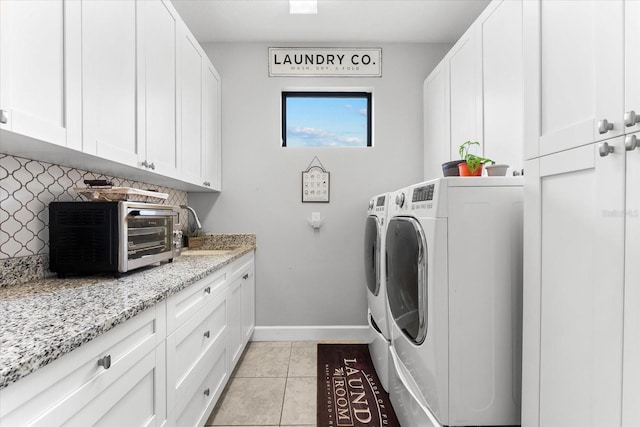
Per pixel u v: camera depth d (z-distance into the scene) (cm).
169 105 172
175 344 117
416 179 275
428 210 119
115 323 79
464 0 217
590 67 78
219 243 269
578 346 82
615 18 71
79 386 70
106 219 128
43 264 130
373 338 218
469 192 114
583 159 80
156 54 158
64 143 99
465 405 113
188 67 198
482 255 113
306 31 255
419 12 230
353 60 274
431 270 115
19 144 97
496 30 162
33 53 88
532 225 100
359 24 246
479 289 113
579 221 82
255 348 258
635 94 67
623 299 70
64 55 99
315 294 276
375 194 275
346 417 168
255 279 274
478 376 114
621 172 70
